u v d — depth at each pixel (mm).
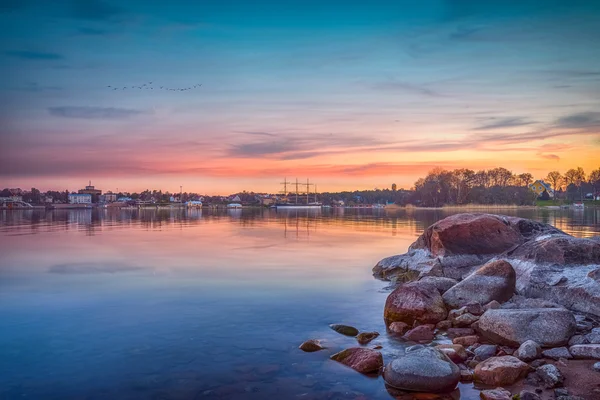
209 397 7207
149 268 19281
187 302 13258
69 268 19203
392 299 11875
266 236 35594
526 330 9523
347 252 24938
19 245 28203
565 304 12242
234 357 8898
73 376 7922
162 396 7215
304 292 14828
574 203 151375
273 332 10523
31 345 9461
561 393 7230
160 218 73438
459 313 11531
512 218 18625
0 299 13523
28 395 7203
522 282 13734
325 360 8820
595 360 8594
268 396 7266
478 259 16734
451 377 7578
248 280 16719
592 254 13891
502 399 7016
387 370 7938
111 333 10281
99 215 87938
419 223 55844
